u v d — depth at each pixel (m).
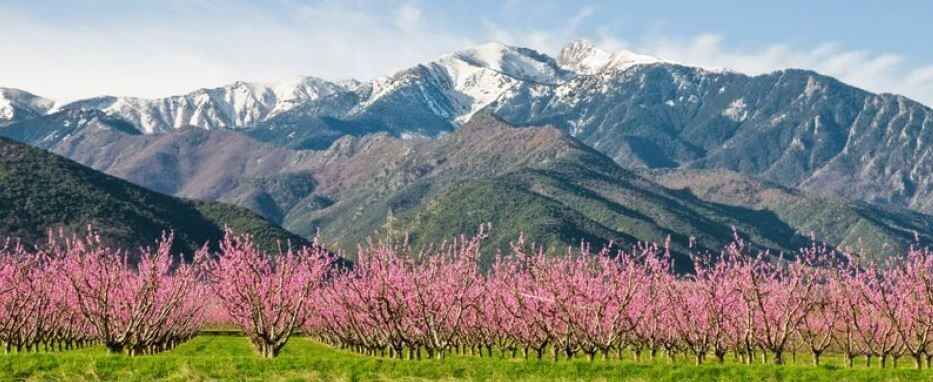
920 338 51.22
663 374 41.78
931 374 41.22
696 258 57.38
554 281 55.19
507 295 60.69
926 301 51.22
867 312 56.78
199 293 71.00
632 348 67.69
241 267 52.53
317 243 58.28
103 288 53.47
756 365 43.78
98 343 79.31
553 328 55.69
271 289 53.19
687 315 57.09
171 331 66.62
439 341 56.81
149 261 55.91
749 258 56.09
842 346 58.34
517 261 60.97
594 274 58.41
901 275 52.91
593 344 53.53
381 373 41.50
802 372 41.66
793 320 56.81
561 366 42.81
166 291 59.62
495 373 41.50
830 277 54.31
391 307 55.78
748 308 54.03
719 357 56.22
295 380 38.56
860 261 54.31
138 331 53.00
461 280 58.12
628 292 53.59
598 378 40.31
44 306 59.81
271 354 50.56
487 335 64.75
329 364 42.62
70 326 66.00
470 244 57.12
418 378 40.47
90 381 37.09
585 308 54.44
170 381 37.66
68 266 56.81
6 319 58.88
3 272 58.88
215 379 38.41
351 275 61.19
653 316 57.75
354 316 63.47
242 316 55.31
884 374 41.03
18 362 39.94
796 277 54.16
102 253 56.66
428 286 55.72
